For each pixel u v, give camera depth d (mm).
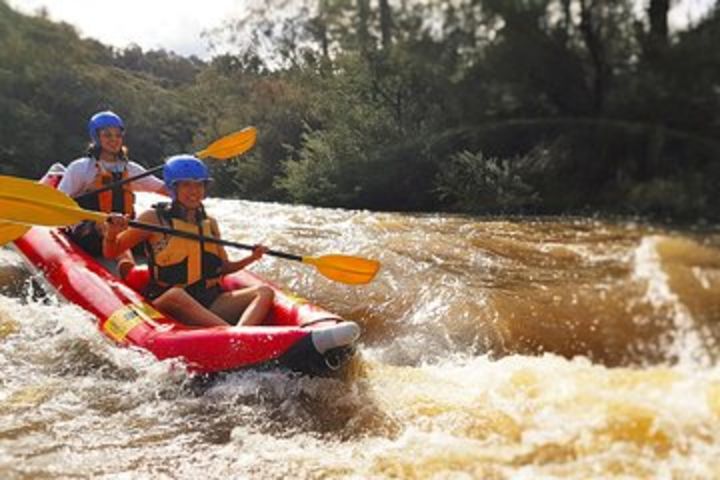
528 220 9750
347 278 4133
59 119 25297
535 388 3312
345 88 17016
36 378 3514
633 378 3389
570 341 4473
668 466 2564
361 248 6609
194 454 2793
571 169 12773
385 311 4973
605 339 4512
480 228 8266
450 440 2867
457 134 14523
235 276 4477
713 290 5453
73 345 3877
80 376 3566
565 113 13430
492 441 2834
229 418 3143
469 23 14820
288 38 21047
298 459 2754
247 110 20891
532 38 13570
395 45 16016
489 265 6125
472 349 4340
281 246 6789
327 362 3404
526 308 4980
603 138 12703
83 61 28016
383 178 14742
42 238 4953
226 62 23750
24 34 26844
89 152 5199
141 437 2934
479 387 3363
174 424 3070
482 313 4855
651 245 7219
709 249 7066
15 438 2854
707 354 4219
